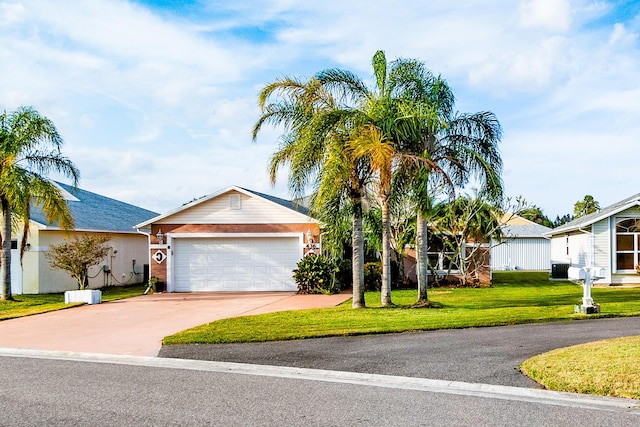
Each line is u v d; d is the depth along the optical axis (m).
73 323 12.87
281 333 10.30
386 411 5.71
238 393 6.49
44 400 6.27
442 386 6.66
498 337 9.62
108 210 28.86
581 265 24.73
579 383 6.38
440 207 21.59
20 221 21.02
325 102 14.23
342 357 8.33
